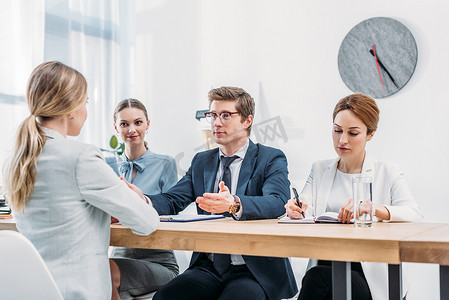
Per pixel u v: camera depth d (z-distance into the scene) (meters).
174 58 3.52
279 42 3.17
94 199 1.23
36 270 0.99
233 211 1.60
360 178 1.35
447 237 1.06
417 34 2.76
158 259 2.03
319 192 1.97
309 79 3.07
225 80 3.34
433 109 2.71
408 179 2.77
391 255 1.02
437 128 2.70
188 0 3.48
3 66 2.73
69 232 1.20
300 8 3.11
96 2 3.37
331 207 1.92
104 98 3.38
